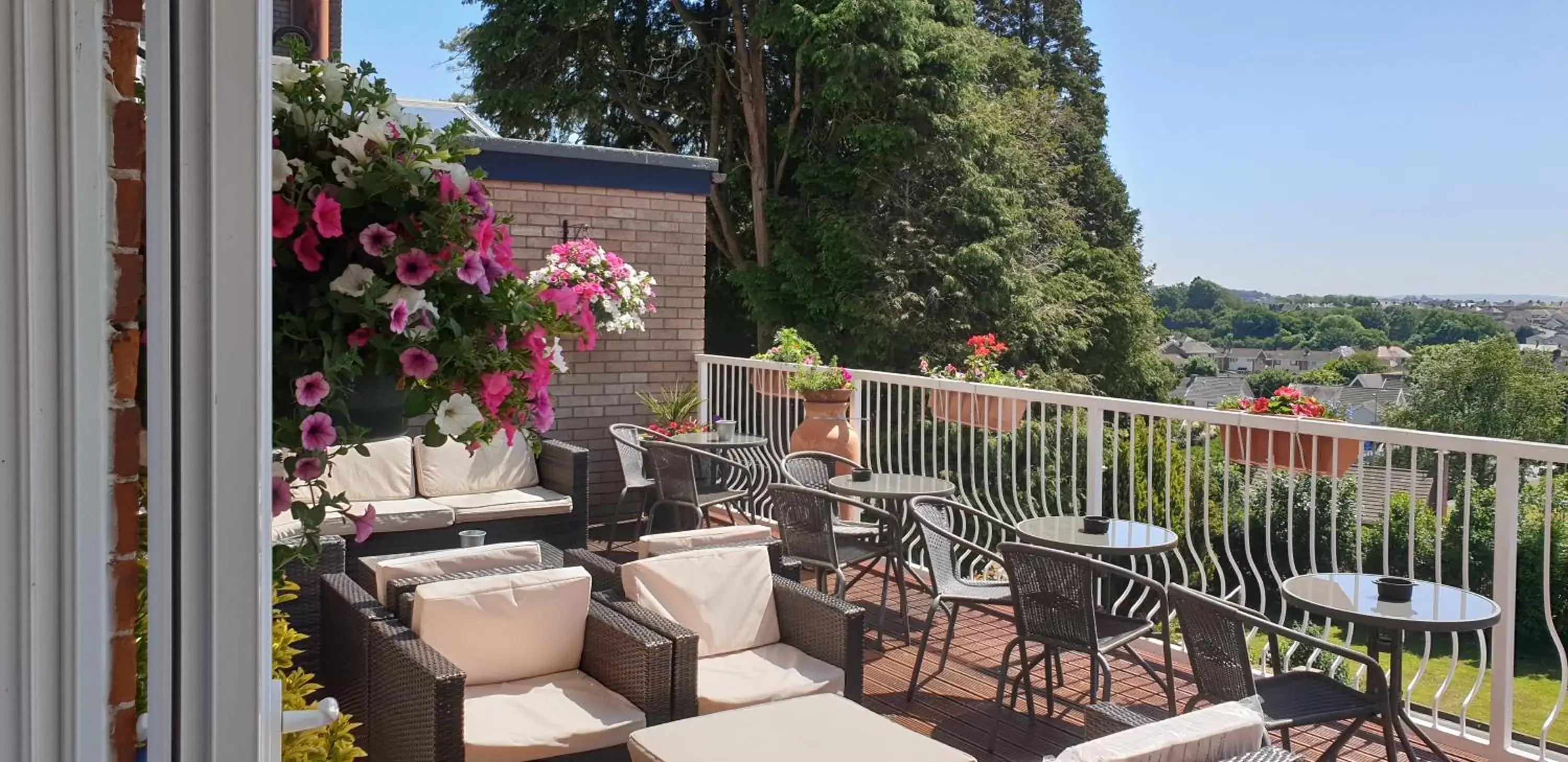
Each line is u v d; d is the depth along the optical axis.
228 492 1.10
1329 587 3.62
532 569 3.61
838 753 2.70
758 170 18.84
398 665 2.92
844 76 16.73
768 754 2.68
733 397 8.27
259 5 1.10
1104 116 25.53
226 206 1.09
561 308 1.75
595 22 18.64
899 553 5.14
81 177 1.01
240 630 1.12
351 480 5.75
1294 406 4.59
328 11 2.21
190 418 1.09
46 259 0.99
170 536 1.08
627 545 7.13
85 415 1.02
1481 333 20.89
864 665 4.82
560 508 6.04
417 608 3.15
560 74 18.81
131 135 1.08
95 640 1.03
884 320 16.94
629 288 7.54
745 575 3.75
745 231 20.03
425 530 5.64
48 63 0.99
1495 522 3.83
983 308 17.67
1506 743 3.83
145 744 1.18
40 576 1.00
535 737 2.93
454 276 1.61
